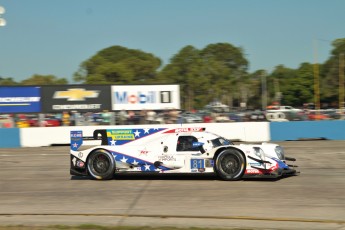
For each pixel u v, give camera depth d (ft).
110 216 31.40
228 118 99.96
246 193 38.22
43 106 123.34
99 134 47.47
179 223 29.14
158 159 45.60
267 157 44.01
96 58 404.98
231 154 44.14
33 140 98.17
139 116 99.40
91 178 48.11
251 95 459.32
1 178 50.19
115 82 344.08
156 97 130.11
